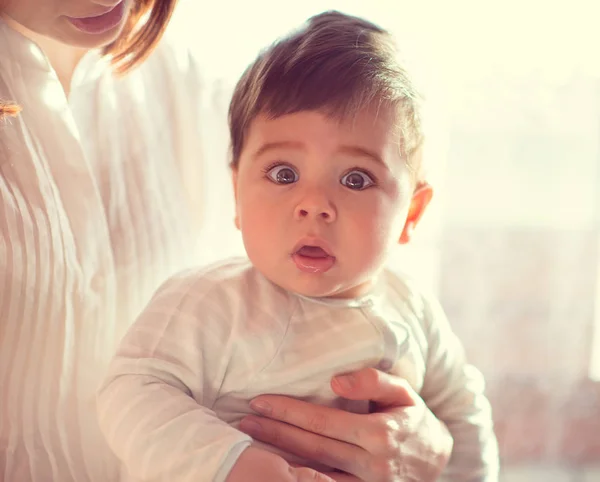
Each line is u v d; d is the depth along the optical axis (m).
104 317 0.77
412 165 0.77
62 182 0.76
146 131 0.86
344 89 0.72
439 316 0.86
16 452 0.74
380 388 0.73
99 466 0.78
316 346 0.74
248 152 0.74
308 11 1.13
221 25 1.00
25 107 0.75
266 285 0.75
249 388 0.73
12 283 0.72
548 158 1.44
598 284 1.50
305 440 0.72
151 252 0.82
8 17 0.73
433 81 1.19
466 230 1.46
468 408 0.85
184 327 0.71
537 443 1.54
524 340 1.51
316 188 0.70
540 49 1.39
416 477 0.74
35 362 0.74
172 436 0.64
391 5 1.24
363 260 0.72
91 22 0.71
